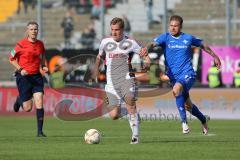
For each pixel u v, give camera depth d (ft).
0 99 274.36
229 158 106.32
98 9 335.47
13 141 143.02
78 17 336.49
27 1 350.02
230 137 153.48
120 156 108.78
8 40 338.54
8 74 311.06
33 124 220.64
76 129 194.39
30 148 124.67
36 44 160.86
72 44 319.88
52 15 339.77
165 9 265.13
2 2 354.54
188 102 159.02
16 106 166.71
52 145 131.34
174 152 115.34
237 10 314.76
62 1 343.67
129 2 330.75
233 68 257.75
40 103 158.92
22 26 343.87
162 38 158.10
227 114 251.80
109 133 174.60
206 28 319.88
